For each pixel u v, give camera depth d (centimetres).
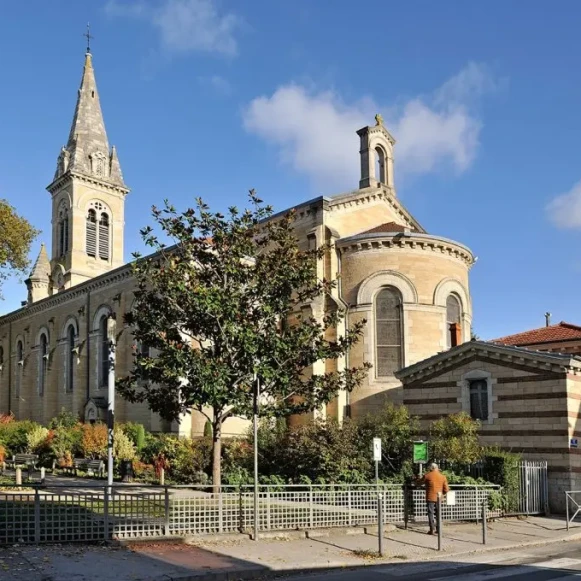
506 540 1816
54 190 6606
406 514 1938
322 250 2083
